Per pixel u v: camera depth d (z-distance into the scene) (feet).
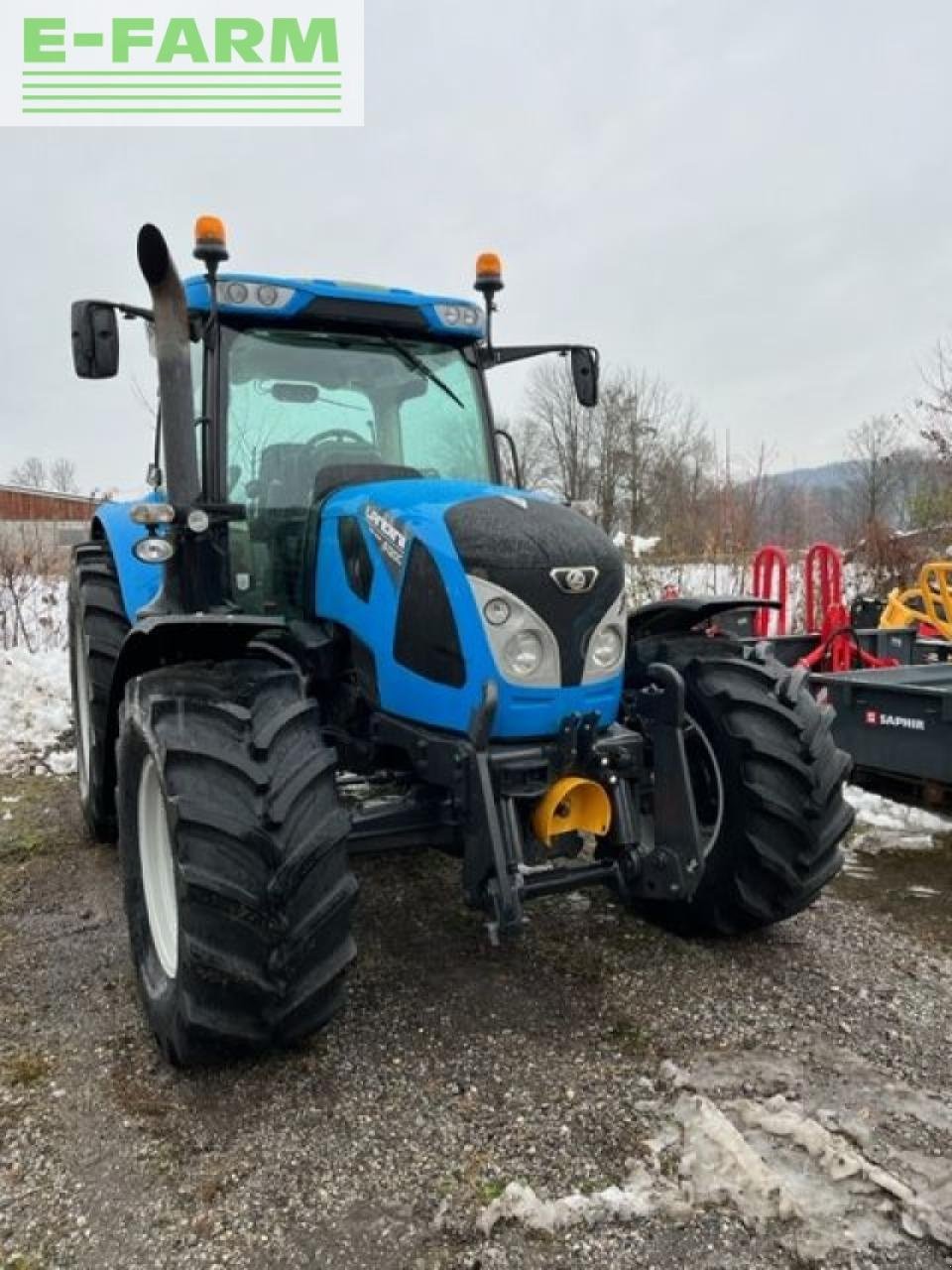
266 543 11.63
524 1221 6.72
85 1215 6.90
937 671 19.53
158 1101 8.24
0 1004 10.00
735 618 21.85
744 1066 8.71
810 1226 6.66
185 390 10.19
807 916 12.21
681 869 9.38
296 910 7.96
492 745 9.11
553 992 10.14
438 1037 9.23
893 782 17.49
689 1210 6.81
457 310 12.64
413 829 9.64
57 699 23.76
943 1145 7.60
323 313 11.73
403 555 9.50
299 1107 8.13
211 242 10.70
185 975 7.98
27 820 16.33
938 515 45.06
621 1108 8.07
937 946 11.35
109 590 14.96
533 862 9.29
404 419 12.66
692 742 11.42
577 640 9.25
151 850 9.62
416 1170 7.33
